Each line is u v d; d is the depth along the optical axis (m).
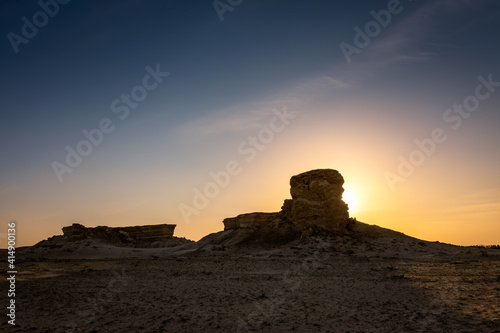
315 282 28.36
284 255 55.69
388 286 25.62
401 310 17.88
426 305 18.84
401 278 29.27
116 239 105.19
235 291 24.66
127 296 22.88
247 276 32.81
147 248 96.81
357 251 57.66
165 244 107.56
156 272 36.50
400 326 14.95
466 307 17.88
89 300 21.53
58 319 16.95
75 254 80.94
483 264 38.66
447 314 16.64
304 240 64.00
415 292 22.88
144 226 112.25
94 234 101.75
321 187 71.31
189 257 58.09
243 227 75.25
